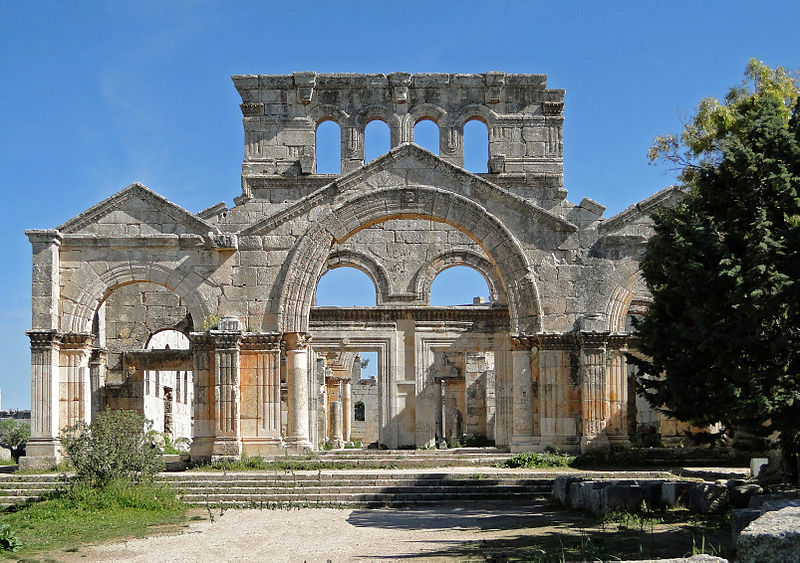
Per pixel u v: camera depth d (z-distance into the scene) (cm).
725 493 2283
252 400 3609
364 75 4709
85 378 3669
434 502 2894
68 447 2947
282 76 4697
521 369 3644
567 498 2692
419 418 4694
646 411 4706
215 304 3659
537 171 4681
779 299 2050
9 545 2078
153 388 4906
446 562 1820
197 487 3041
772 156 2197
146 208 3741
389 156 3734
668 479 2752
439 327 4741
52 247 3647
